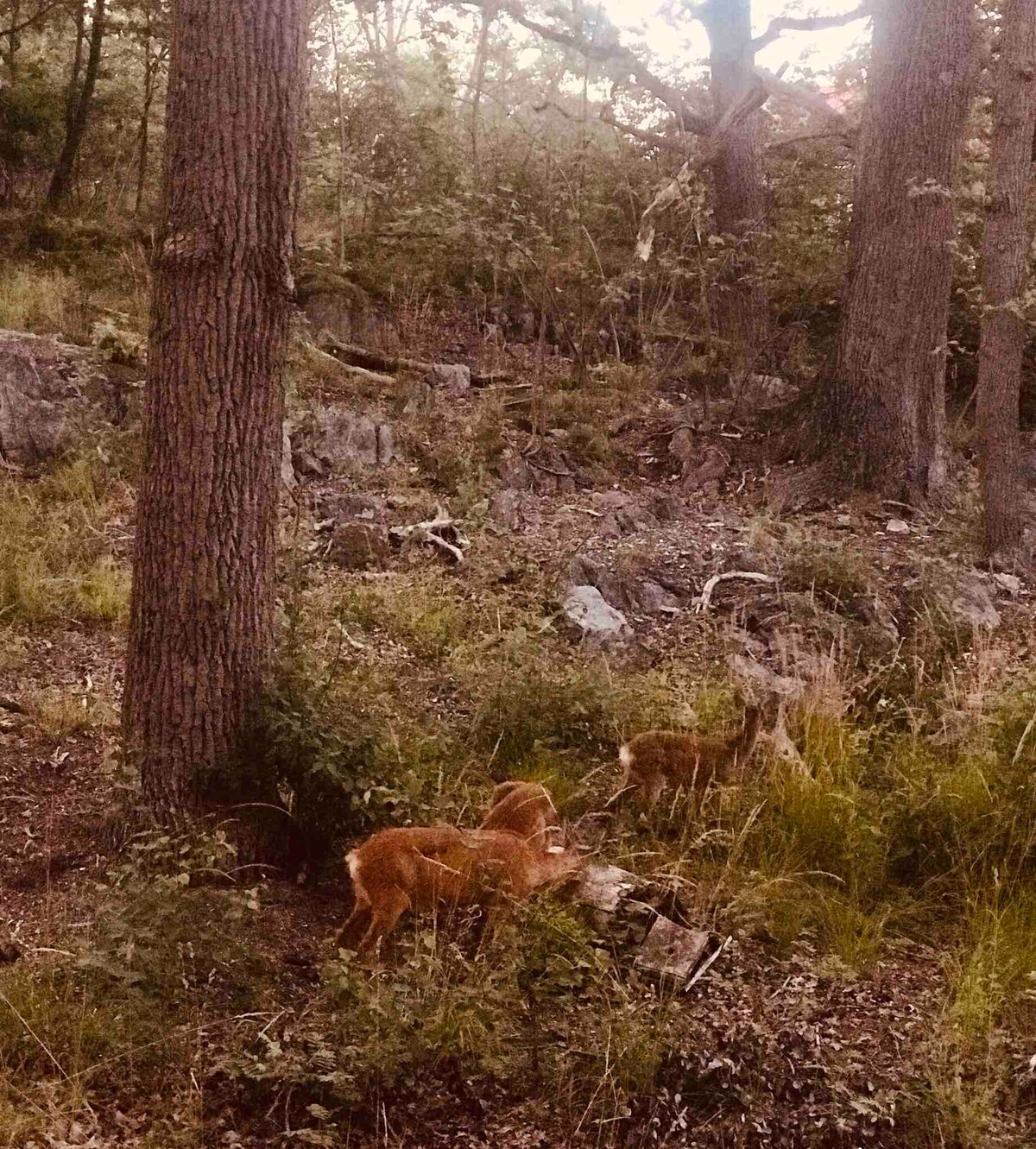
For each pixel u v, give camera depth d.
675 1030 5.02
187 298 5.72
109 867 5.75
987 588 10.20
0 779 6.53
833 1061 4.95
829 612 9.23
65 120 17.66
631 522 11.26
